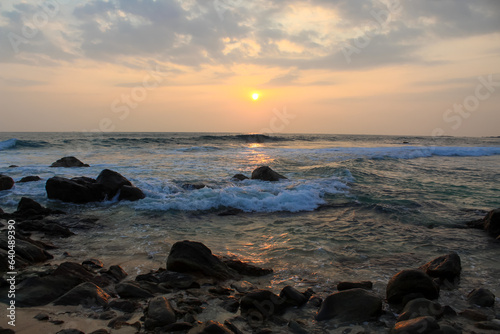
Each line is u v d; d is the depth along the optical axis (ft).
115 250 18.83
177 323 10.79
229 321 11.42
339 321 11.65
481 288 13.82
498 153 92.02
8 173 44.91
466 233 23.00
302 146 121.60
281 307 12.43
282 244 20.30
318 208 29.81
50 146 94.32
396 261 17.72
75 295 12.62
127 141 115.14
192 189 36.09
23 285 13.15
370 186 39.60
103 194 31.71
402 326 10.30
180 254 15.49
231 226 24.35
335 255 18.48
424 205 30.58
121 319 11.35
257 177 42.22
